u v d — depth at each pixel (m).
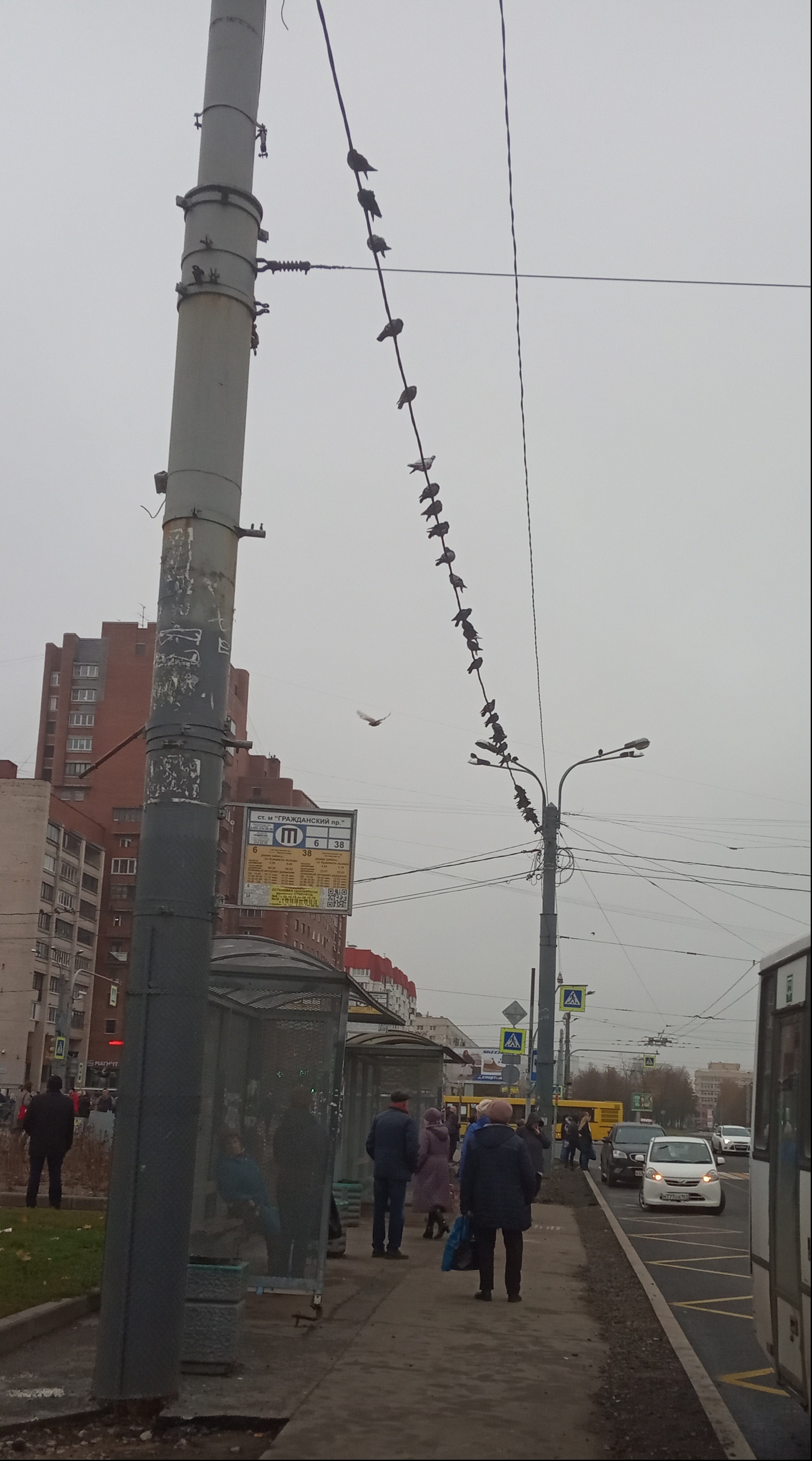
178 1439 6.47
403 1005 143.12
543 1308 10.73
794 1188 6.92
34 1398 7.07
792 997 7.30
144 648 91.88
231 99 8.16
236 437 7.96
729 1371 9.09
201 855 7.48
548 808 30.34
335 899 12.32
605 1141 33.84
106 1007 86.44
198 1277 7.87
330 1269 12.55
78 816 83.62
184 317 8.01
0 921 73.62
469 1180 11.17
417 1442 6.24
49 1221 14.09
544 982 29.70
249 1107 10.09
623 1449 6.35
